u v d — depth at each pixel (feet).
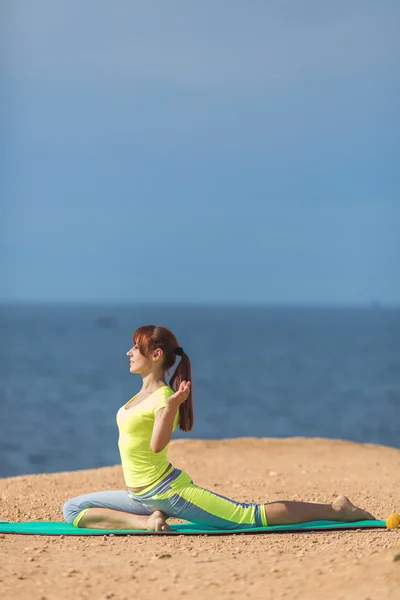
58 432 204.13
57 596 31.35
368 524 43.60
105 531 42.86
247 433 211.61
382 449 83.46
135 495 43.47
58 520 50.65
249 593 31.30
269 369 406.00
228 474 69.36
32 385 319.88
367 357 490.90
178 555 37.17
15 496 59.11
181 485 43.09
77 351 542.98
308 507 43.42
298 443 84.79
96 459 166.50
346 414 247.70
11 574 33.83
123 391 299.99
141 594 31.58
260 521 42.93
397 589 30.01
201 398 292.81
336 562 34.17
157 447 41.75
